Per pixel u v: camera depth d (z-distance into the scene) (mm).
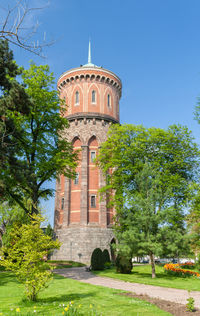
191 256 33469
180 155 30375
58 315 8094
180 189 29797
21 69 18875
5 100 15977
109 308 9320
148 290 14250
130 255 20734
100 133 43781
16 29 5578
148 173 22672
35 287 10836
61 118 25375
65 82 47844
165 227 20141
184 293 13445
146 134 31516
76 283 16688
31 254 10969
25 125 23141
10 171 16922
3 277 20312
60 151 25078
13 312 8562
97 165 36594
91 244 37906
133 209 21203
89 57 53062
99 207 40406
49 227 53062
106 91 46750
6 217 36312
